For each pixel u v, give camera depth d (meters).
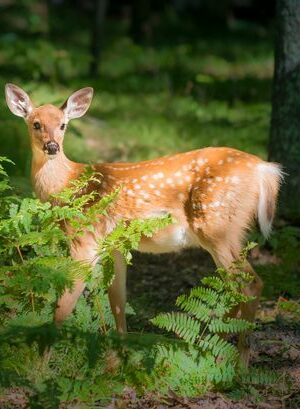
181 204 11.37
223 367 9.63
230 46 41.91
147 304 13.30
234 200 11.12
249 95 28.86
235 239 11.20
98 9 32.00
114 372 9.65
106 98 27.73
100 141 22.52
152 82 30.88
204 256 15.76
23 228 10.66
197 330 9.71
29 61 29.83
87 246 11.16
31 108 11.95
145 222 10.16
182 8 52.31
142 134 23.03
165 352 9.42
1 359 9.38
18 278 9.68
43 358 9.71
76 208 10.30
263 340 11.68
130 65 35.75
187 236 11.52
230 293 9.87
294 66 15.76
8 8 46.44
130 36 43.09
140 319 12.58
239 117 25.48
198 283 14.26
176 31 46.94
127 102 27.41
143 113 25.84
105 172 11.59
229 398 9.62
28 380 9.10
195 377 9.55
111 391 9.30
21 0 46.56
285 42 15.78
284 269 14.56
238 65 36.56
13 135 18.38
